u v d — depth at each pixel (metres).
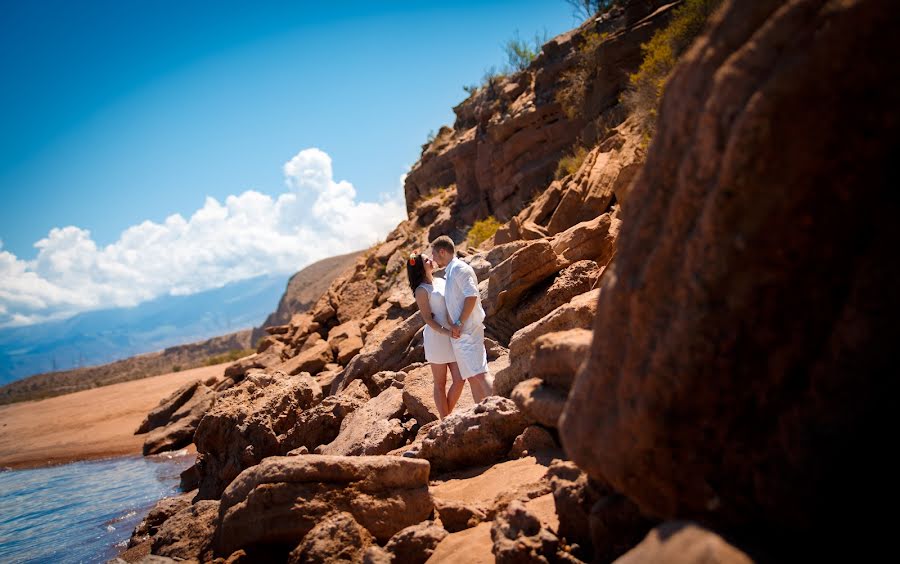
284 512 4.18
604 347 2.55
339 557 3.88
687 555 1.99
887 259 1.94
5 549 8.09
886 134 1.87
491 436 5.37
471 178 26.27
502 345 9.70
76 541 8.03
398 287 20.73
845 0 1.84
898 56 1.80
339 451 7.80
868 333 1.99
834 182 1.93
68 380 79.12
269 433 8.49
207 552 4.92
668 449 2.32
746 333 2.11
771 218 1.99
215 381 21.56
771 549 2.27
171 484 11.19
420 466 4.50
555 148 21.11
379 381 10.98
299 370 16.70
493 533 3.49
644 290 2.34
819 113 1.89
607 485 3.23
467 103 32.81
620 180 12.27
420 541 3.88
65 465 15.38
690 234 2.18
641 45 17.20
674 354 2.21
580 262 8.98
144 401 23.73
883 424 2.03
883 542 2.11
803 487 2.14
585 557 3.28
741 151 1.97
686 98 2.32
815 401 2.10
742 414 2.20
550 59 23.58
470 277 6.71
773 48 1.98
